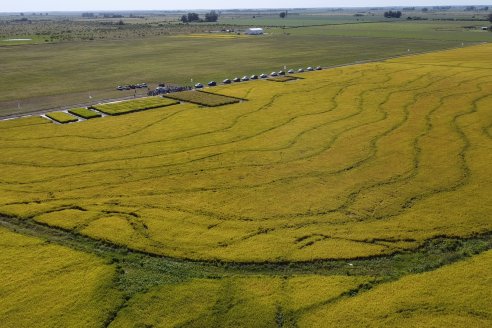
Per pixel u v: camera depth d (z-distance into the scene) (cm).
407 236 3744
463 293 3052
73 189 4659
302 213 4134
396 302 2992
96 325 2833
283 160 5378
